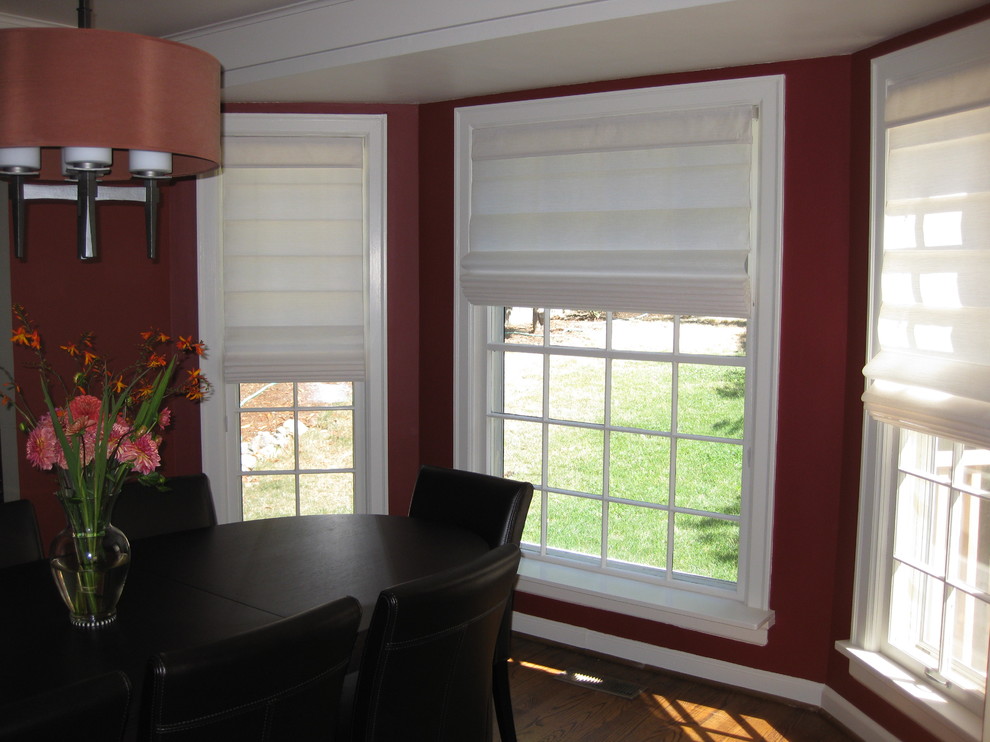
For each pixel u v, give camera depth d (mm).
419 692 1916
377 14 3049
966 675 2502
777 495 3133
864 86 2820
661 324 3404
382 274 3889
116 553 1943
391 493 4016
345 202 3871
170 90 1734
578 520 3662
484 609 1979
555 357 3650
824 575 3066
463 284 3707
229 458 4031
